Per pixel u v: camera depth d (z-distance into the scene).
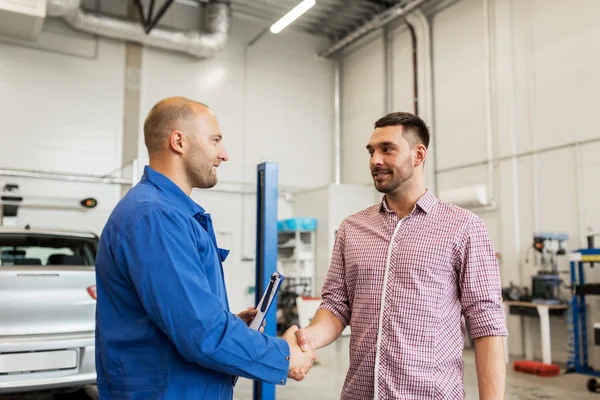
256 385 3.05
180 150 1.26
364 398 1.38
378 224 1.52
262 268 3.10
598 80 5.45
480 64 6.85
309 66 9.50
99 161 7.52
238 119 8.70
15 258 3.36
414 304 1.36
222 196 8.45
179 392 1.10
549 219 5.88
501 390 1.29
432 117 7.57
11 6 6.05
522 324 6.05
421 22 7.82
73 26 7.23
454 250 1.39
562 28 5.84
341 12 8.60
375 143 1.48
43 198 7.09
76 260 3.42
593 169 5.46
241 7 8.52
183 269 1.07
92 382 2.95
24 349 2.78
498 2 6.63
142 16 7.42
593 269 5.42
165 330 1.05
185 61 8.31
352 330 1.48
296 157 9.23
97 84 7.62
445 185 7.30
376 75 8.79
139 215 1.11
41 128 7.20
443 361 1.35
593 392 4.27
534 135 6.09
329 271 1.65
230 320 1.11
